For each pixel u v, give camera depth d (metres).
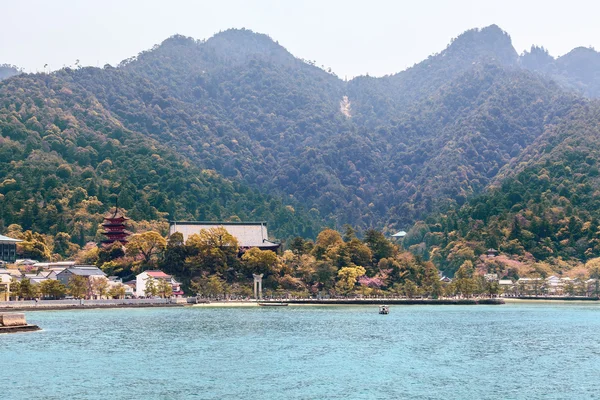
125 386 162.38
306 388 162.12
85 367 183.38
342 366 188.38
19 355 199.38
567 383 169.25
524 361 198.88
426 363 194.12
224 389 160.50
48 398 151.25
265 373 178.12
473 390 161.38
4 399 150.50
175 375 174.75
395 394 157.25
